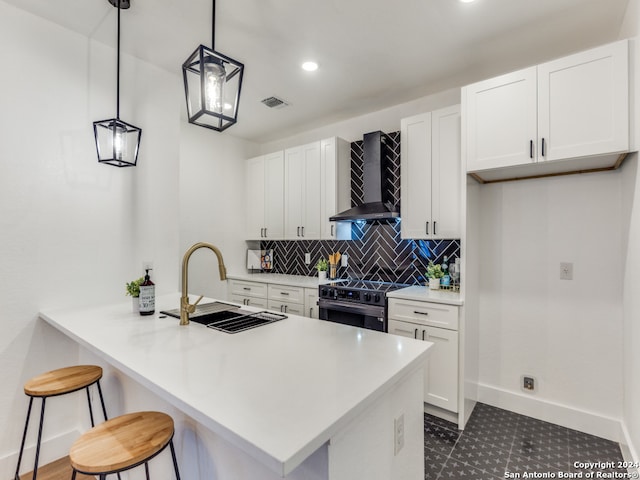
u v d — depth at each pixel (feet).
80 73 7.04
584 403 7.30
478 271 8.55
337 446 2.81
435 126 8.85
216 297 12.89
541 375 7.83
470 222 7.84
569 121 6.19
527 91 6.64
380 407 3.47
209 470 3.94
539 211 7.86
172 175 8.68
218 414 2.67
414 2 6.07
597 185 7.17
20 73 6.24
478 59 8.00
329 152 11.21
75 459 3.31
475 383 8.45
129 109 7.88
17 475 5.30
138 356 4.02
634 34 5.74
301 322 5.67
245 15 6.45
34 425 6.50
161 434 3.76
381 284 10.27
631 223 6.10
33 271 6.40
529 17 6.46
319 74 8.72
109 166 7.47
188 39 7.26
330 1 6.06
